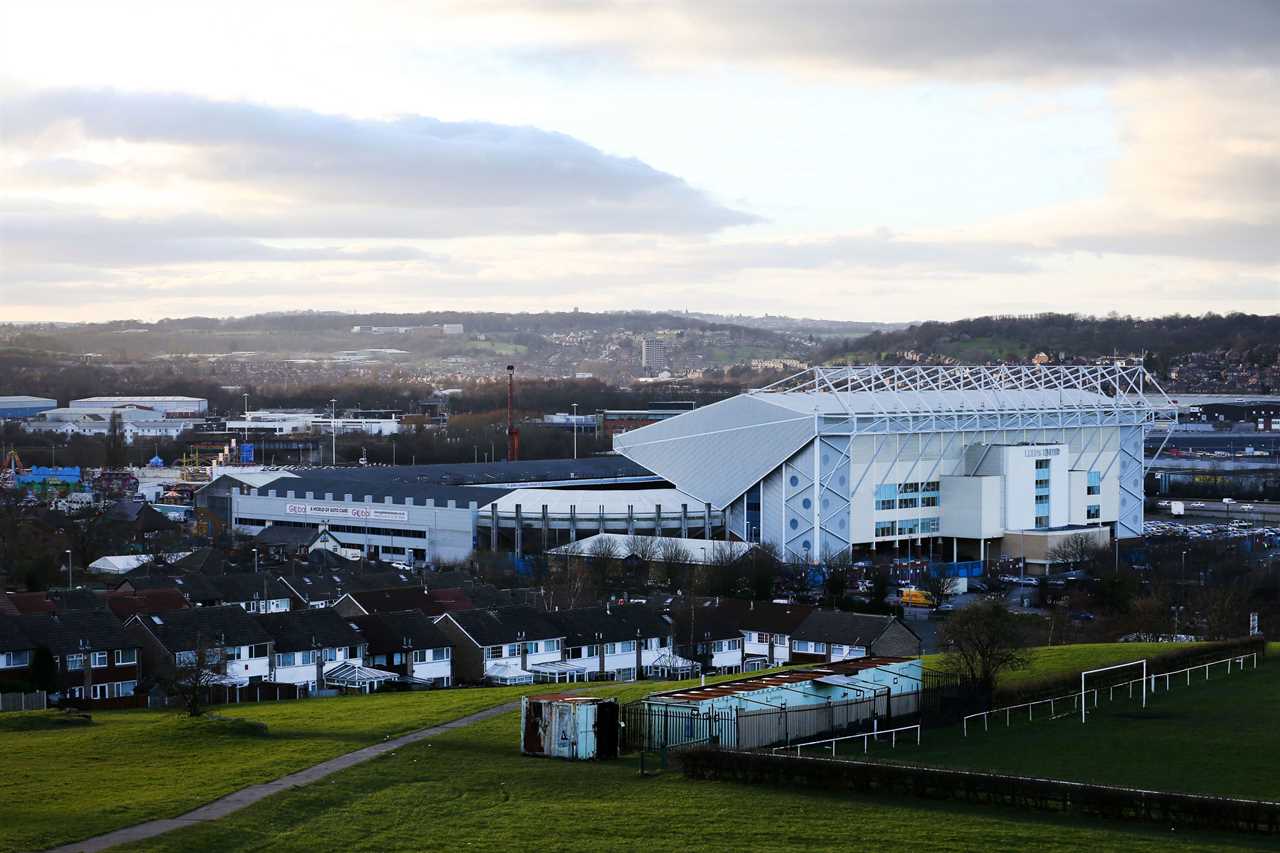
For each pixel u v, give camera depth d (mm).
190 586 179625
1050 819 68625
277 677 135250
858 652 151000
